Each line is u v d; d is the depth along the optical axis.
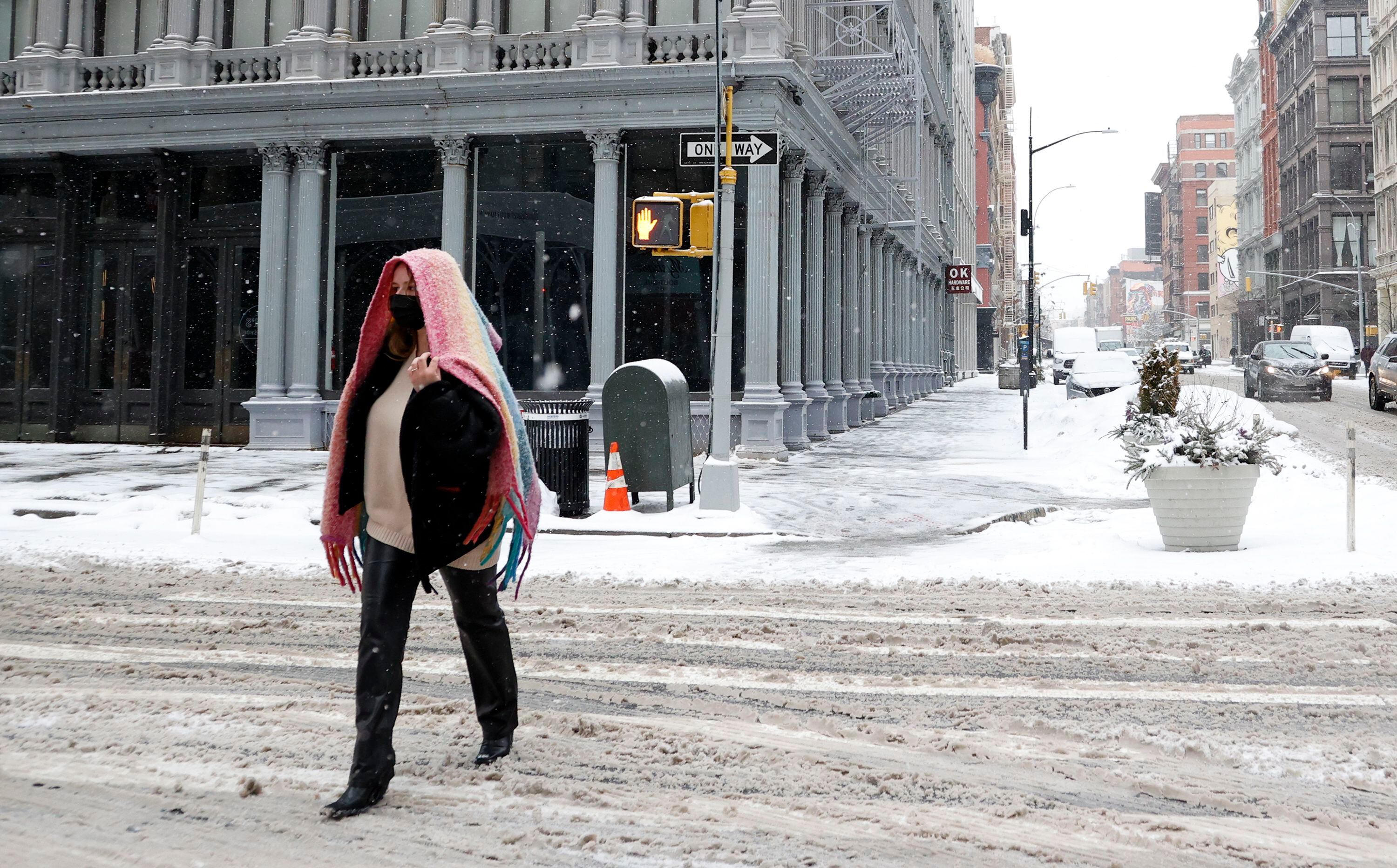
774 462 20.16
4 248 25.30
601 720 4.91
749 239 21.02
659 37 21.80
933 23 44.28
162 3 24.08
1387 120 70.50
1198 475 10.31
